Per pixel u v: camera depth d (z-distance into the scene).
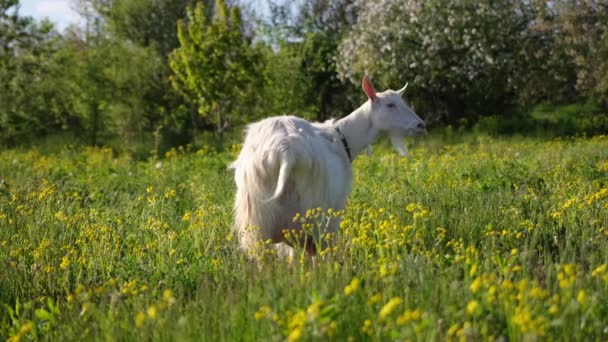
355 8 37.09
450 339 4.02
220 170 15.53
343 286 5.06
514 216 8.05
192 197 11.31
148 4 37.72
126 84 31.11
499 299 4.64
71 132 30.53
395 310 4.46
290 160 6.33
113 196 11.81
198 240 7.05
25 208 8.82
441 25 28.31
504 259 5.63
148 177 14.73
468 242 7.32
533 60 28.89
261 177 6.48
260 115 30.19
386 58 29.34
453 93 31.19
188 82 28.05
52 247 7.03
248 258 6.62
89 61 31.22
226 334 4.41
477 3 27.98
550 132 26.31
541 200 9.30
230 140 26.61
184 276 6.05
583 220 7.63
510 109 31.97
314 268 5.44
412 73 29.30
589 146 18.88
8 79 31.12
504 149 19.33
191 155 19.39
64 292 6.27
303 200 6.56
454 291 4.78
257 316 4.08
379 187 10.66
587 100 33.12
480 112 31.72
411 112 7.48
